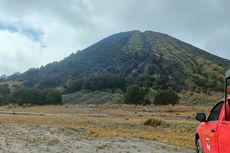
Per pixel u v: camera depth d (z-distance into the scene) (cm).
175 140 2095
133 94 12469
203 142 1145
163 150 1669
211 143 1036
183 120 4422
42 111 7275
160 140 2077
